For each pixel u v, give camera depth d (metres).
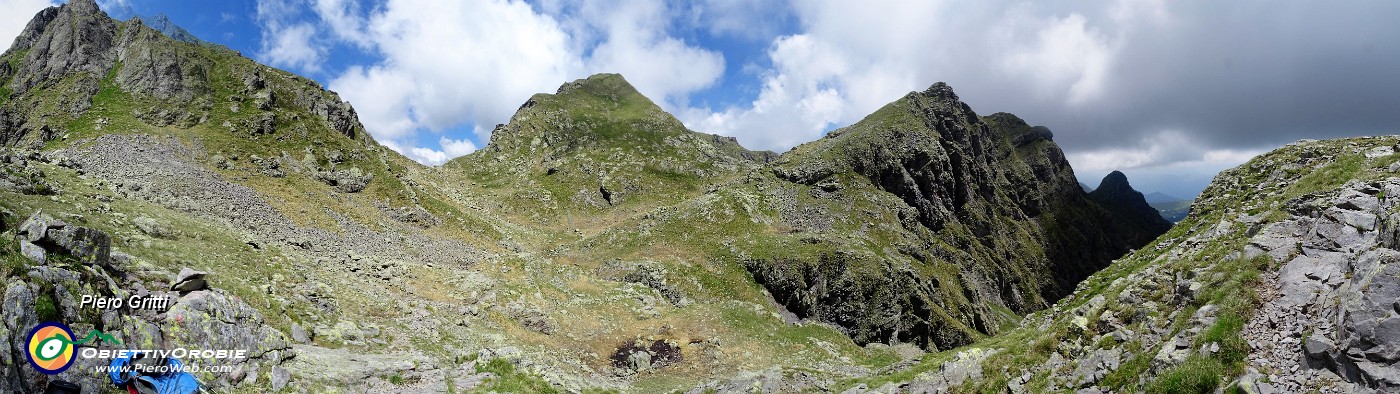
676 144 191.00
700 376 47.00
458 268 65.19
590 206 145.00
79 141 70.00
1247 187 40.56
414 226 84.31
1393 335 15.20
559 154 179.00
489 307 48.50
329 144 97.38
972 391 25.56
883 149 167.75
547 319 51.50
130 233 31.14
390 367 26.08
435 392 24.97
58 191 33.97
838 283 89.69
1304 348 17.03
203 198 58.12
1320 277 19.12
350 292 39.75
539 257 86.44
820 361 57.28
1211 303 20.55
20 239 18.52
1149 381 19.55
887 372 38.62
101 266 21.23
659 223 105.31
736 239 99.44
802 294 87.69
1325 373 16.09
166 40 103.38
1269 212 26.27
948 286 114.38
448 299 48.53
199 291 23.56
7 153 36.28
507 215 129.88
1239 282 20.56
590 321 55.06
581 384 35.62
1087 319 25.48
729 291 83.06
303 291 34.66
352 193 87.25
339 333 30.19
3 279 15.92
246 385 20.50
